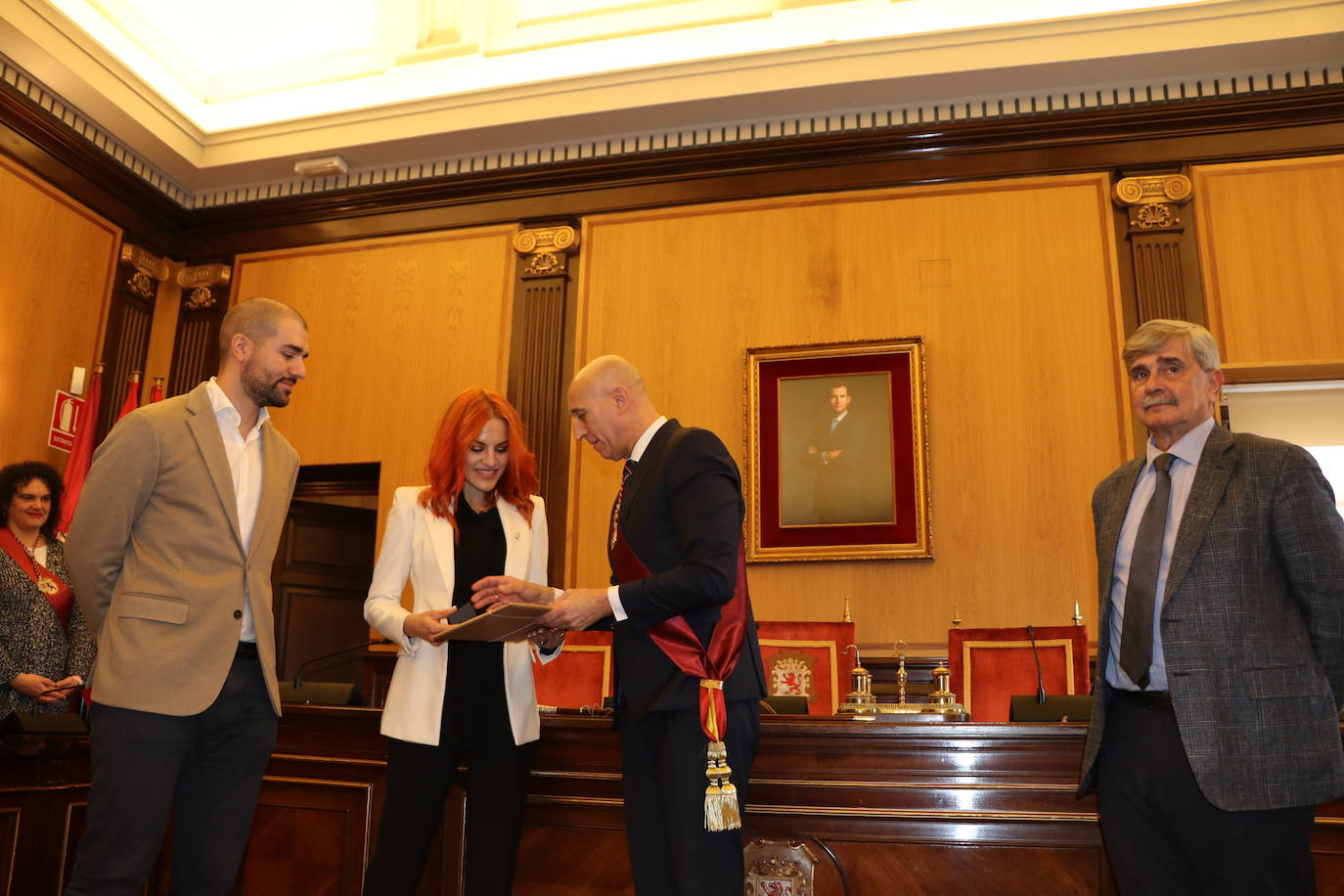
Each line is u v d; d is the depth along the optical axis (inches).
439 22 247.8
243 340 91.2
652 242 241.9
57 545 159.9
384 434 248.7
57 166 238.8
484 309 248.7
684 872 71.0
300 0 248.4
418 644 93.6
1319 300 205.6
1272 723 68.9
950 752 90.8
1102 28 210.8
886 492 216.1
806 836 92.3
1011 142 226.4
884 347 222.4
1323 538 69.5
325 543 268.7
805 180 236.1
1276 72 214.4
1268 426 210.4
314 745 107.4
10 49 215.8
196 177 263.7
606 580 225.3
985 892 88.3
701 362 232.8
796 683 170.2
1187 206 215.9
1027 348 217.2
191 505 85.6
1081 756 88.1
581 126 240.2
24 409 227.6
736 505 76.2
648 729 76.9
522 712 93.4
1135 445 207.0
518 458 101.7
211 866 84.7
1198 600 71.7
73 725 124.2
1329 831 85.1
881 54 219.9
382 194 260.2
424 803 90.0
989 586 208.7
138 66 246.5
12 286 226.5
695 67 228.5
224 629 83.8
